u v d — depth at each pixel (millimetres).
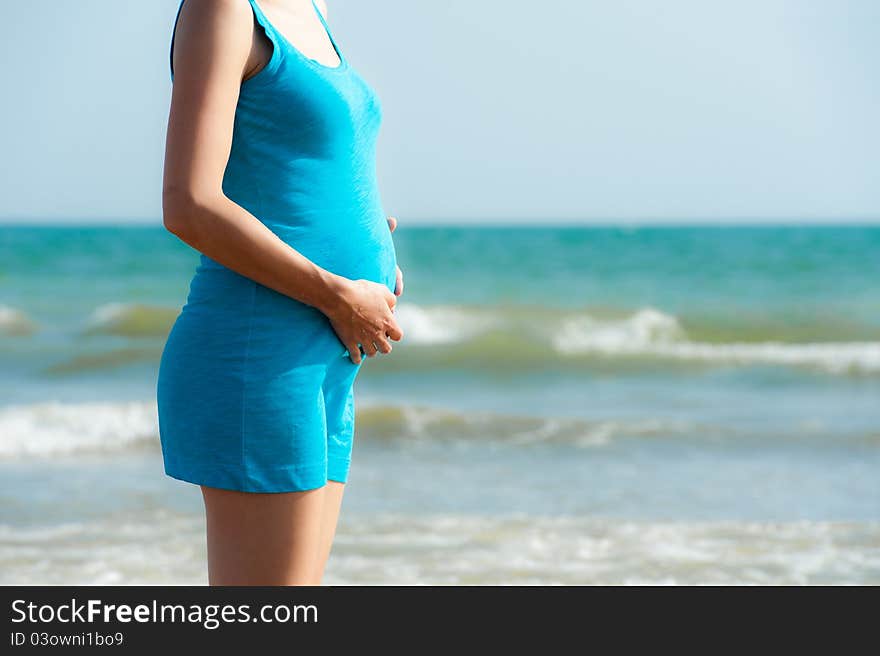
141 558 7730
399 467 11805
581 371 21984
